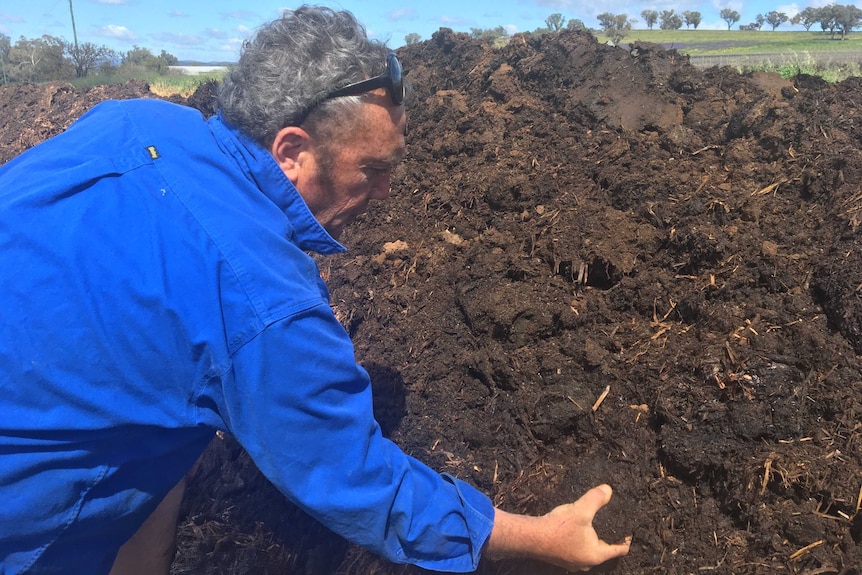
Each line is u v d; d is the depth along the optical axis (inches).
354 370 52.3
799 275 87.5
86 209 46.9
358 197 60.3
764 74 142.1
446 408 95.0
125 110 55.6
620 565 67.1
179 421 49.7
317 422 49.4
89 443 48.8
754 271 88.9
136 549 76.2
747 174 109.0
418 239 128.9
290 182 54.1
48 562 54.0
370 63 52.7
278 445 49.3
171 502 78.8
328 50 51.1
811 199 100.5
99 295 45.2
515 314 96.0
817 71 303.6
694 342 83.8
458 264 116.1
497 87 164.1
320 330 49.1
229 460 101.6
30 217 46.9
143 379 47.1
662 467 74.6
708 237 93.4
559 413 82.0
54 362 45.3
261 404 47.4
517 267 104.5
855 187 95.3
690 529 68.2
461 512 58.1
